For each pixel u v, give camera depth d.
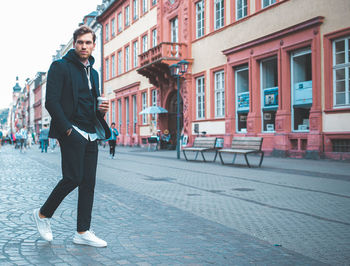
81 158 3.87
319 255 3.73
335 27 13.88
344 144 13.67
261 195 7.17
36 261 3.41
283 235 4.45
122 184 8.72
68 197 6.82
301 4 15.29
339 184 8.34
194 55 23.17
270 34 16.62
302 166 12.14
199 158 17.09
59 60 3.85
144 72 27.17
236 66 19.59
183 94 23.94
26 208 5.79
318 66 14.56
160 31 27.23
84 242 3.96
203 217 5.36
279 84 16.41
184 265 3.40
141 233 4.48
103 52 42.53
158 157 18.36
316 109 14.54
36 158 18.30
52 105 3.72
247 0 18.53
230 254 3.73
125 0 35.28
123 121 36.47
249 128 18.08
